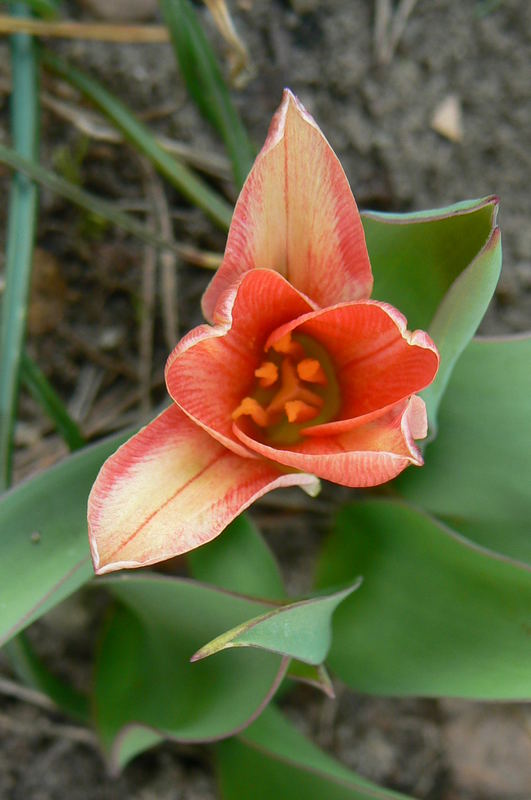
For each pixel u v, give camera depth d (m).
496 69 0.42
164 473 0.27
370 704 0.40
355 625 0.33
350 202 0.27
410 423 0.27
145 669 0.34
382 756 0.40
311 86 0.41
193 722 0.31
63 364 0.40
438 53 0.41
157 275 0.40
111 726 0.33
